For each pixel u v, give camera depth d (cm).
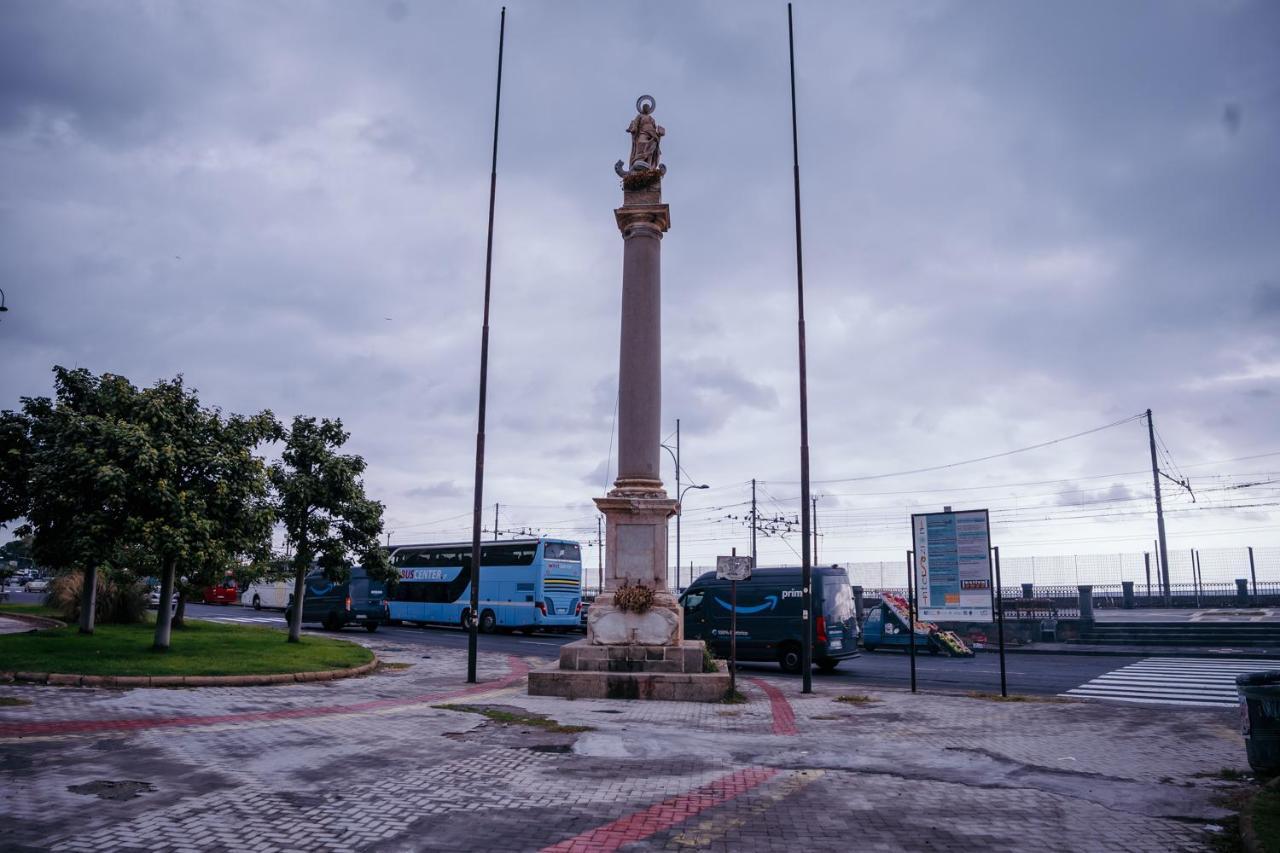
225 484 1823
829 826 705
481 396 1867
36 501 1875
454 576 4034
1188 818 740
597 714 1318
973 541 1650
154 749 943
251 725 1127
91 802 721
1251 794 827
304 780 826
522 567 3738
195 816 690
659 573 1697
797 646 2283
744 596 2388
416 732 1115
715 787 837
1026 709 1442
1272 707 894
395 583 2398
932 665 2552
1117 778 898
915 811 755
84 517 1702
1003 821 725
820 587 2302
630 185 1847
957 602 1656
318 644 2289
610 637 1653
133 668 1549
